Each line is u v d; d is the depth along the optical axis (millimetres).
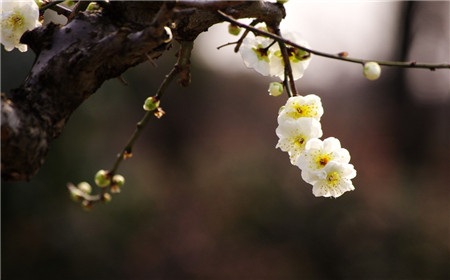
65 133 5781
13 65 5051
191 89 11477
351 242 6309
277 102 13008
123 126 8758
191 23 1306
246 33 1426
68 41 1133
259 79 13492
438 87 12609
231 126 12133
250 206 7438
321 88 14383
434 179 9266
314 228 6648
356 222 6488
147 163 9516
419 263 5898
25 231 5496
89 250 5961
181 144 11172
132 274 6320
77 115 5965
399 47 12969
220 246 7180
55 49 1132
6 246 5348
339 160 1389
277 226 6988
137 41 1082
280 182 7531
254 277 6492
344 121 12625
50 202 5641
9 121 1025
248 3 1323
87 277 5824
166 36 1110
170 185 9211
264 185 7543
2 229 5324
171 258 6992
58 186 5691
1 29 1320
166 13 1040
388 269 5898
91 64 1113
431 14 12469
